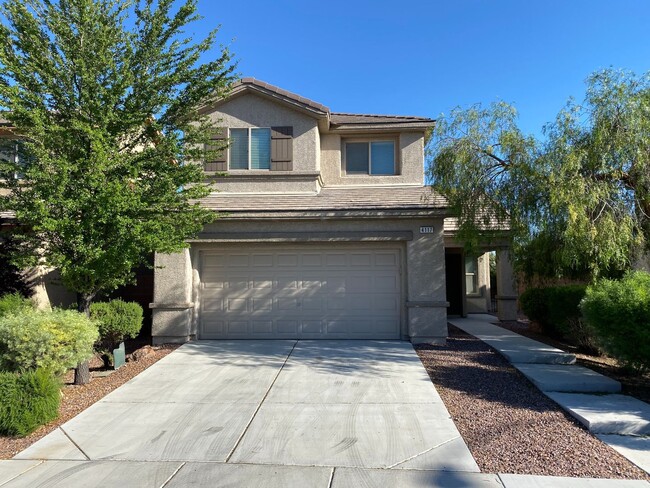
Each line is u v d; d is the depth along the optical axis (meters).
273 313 11.80
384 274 11.68
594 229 8.70
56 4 8.51
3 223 11.06
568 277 11.05
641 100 9.07
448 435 5.78
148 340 12.48
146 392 7.59
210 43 8.91
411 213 11.13
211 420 6.32
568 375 8.16
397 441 5.61
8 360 6.95
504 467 4.96
